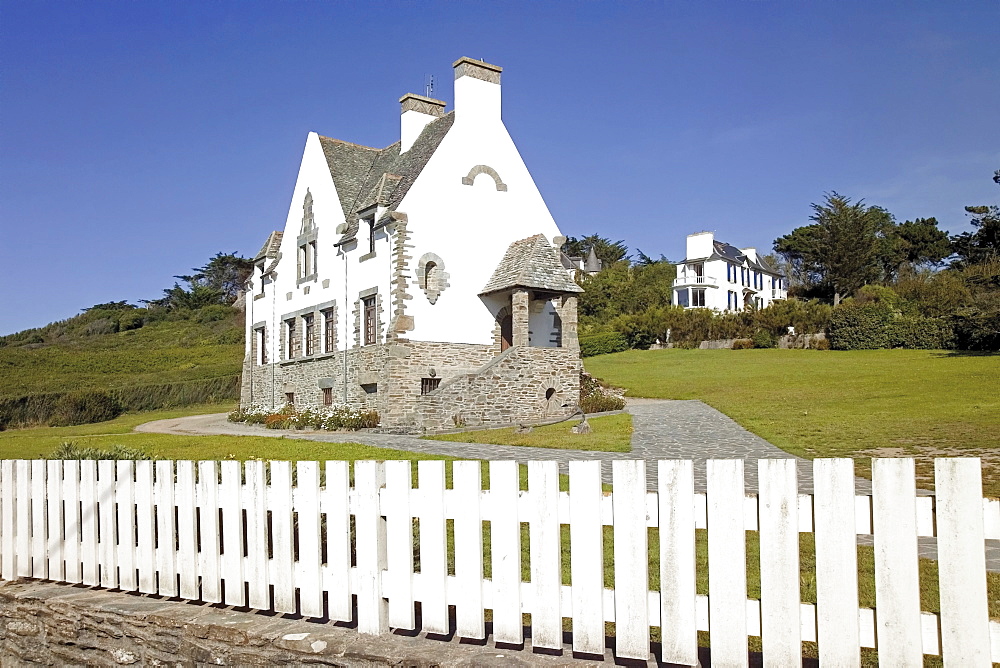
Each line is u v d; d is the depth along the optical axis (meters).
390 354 26.34
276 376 35.94
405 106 32.50
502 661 4.43
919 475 11.46
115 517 6.50
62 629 6.13
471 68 29.36
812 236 75.00
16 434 31.31
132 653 5.71
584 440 18.78
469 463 4.72
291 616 5.46
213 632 5.32
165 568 6.01
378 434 24.44
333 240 31.39
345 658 4.77
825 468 3.96
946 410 20.75
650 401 30.75
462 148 28.83
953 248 70.75
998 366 33.19
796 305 55.78
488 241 29.11
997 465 12.91
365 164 34.38
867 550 7.63
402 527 4.94
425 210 27.47
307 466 5.33
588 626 4.39
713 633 4.12
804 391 29.00
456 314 27.86
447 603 4.81
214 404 49.28
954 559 3.70
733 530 4.11
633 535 4.30
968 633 3.65
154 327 82.31
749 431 19.17
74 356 60.66
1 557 7.15
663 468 4.23
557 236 31.22
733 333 56.31
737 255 77.75
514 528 4.58
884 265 77.56
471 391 25.78
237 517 5.64
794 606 3.96
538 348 27.39
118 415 43.78
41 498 6.93
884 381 30.56
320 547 5.30
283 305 35.59
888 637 3.81
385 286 27.33
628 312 68.75
